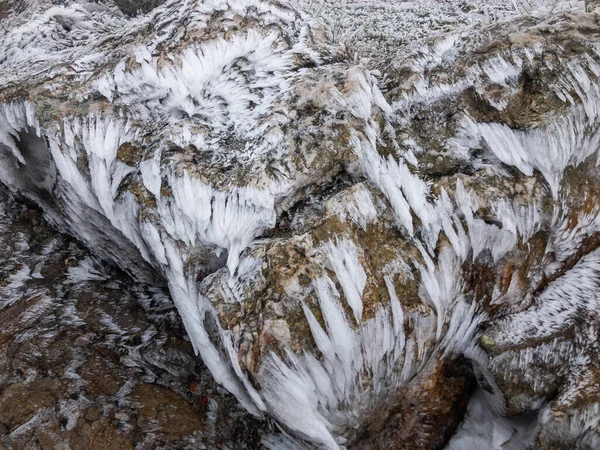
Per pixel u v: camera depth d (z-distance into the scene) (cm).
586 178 449
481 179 417
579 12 473
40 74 525
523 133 419
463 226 411
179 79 475
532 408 403
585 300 433
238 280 383
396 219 408
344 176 424
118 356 464
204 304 395
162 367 464
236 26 499
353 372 381
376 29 763
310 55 498
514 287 438
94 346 467
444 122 452
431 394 439
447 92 459
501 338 419
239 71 495
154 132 466
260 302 365
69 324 484
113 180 460
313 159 411
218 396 447
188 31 490
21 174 565
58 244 572
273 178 403
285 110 440
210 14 500
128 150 464
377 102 457
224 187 407
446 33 506
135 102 486
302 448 408
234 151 435
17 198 603
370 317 375
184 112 479
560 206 427
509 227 410
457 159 435
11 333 468
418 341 399
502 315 446
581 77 430
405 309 387
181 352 475
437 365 435
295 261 370
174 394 445
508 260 429
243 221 402
